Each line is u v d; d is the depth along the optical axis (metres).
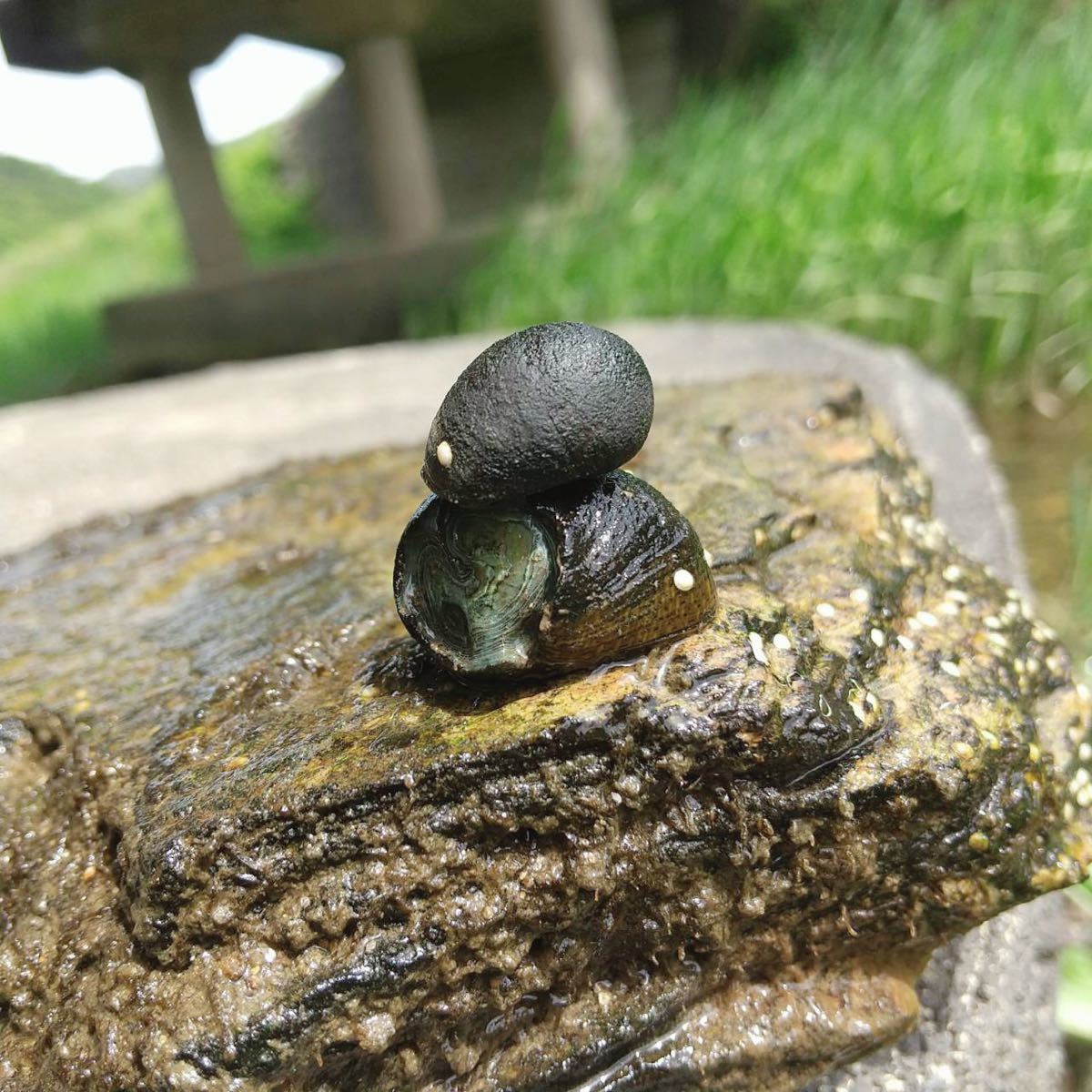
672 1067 0.08
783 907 0.07
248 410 0.21
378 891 0.07
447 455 0.07
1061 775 0.08
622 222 0.30
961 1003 0.10
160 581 0.11
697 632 0.07
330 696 0.08
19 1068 0.07
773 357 0.19
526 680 0.07
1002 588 0.09
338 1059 0.07
